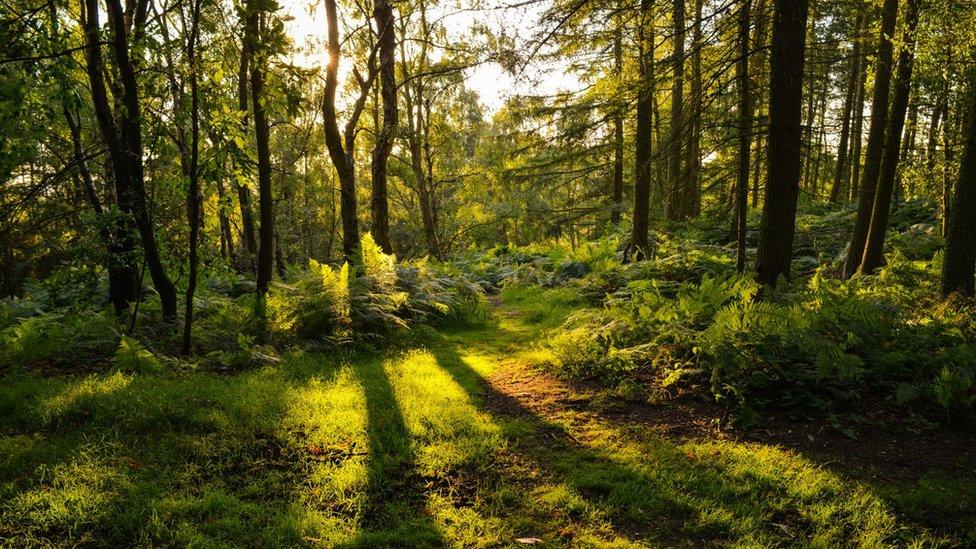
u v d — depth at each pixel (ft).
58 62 18.98
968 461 14.23
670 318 23.22
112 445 14.10
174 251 24.73
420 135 67.41
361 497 12.45
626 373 21.27
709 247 46.78
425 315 31.81
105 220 21.71
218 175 22.09
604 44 35.99
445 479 13.58
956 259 26.94
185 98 21.97
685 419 17.37
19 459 13.12
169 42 20.99
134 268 26.55
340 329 26.18
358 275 33.22
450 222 110.42
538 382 21.63
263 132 28.89
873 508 12.00
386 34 41.98
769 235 25.29
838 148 76.54
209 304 29.17
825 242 55.01
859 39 44.29
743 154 31.53
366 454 14.56
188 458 14.03
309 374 21.42
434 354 25.82
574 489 12.96
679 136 28.81
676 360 20.84
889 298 29.07
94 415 15.66
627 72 34.83
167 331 24.56
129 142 24.82
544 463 14.47
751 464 14.05
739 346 19.17
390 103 43.09
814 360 18.57
